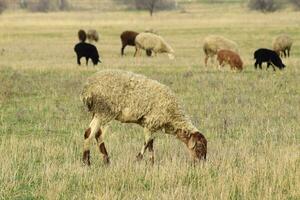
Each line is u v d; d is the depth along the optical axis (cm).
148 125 2797
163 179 2380
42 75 6288
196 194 2170
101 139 2792
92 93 2784
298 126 3819
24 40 13012
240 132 3631
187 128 2798
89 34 12375
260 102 4759
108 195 2123
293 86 5631
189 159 2764
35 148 3116
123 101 2764
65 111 4319
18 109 4406
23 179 2408
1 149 3006
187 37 13512
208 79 5950
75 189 2278
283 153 2888
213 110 4372
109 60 8400
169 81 5762
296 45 11356
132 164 2642
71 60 8375
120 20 19212
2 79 5847
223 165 2595
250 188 2267
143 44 9156
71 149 3044
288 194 2231
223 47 7556
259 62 7081
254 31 14300
